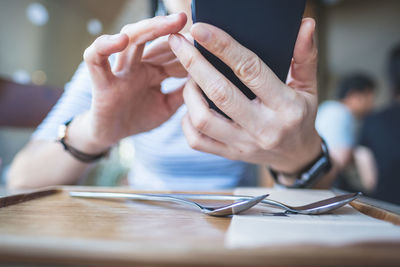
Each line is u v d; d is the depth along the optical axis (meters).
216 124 0.51
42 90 1.29
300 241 0.22
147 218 0.37
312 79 0.51
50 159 0.92
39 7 3.31
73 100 0.99
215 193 0.63
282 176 0.70
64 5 3.52
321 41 5.49
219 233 0.29
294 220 0.35
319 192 0.62
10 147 2.06
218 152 0.57
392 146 1.77
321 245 0.22
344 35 6.35
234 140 0.53
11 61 3.15
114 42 0.47
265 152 0.56
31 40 3.30
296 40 0.45
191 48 0.44
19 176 0.92
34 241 0.23
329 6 5.30
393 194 1.76
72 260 0.22
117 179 2.37
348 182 2.21
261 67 0.43
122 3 3.78
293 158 0.60
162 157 1.08
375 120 1.86
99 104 0.58
